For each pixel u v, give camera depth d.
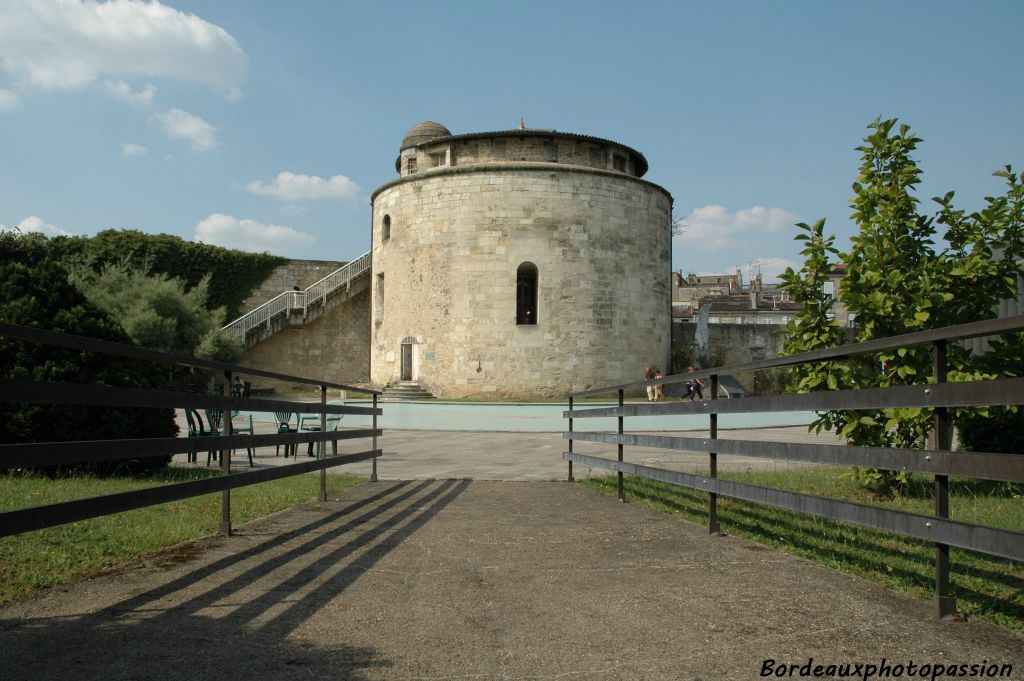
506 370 37.00
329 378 48.12
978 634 3.94
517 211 37.19
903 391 4.28
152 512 7.66
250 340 45.06
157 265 45.88
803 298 9.71
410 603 4.64
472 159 39.09
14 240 31.94
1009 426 10.32
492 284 37.22
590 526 7.29
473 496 9.71
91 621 4.18
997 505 8.39
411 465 14.60
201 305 42.38
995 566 5.46
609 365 38.00
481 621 4.29
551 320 37.09
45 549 5.81
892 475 9.27
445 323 37.91
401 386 38.72
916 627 4.05
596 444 18.98
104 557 5.71
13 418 10.70
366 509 8.50
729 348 47.72
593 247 37.84
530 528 7.20
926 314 8.64
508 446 18.39
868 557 5.75
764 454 5.81
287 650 3.79
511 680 3.44
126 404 4.39
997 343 9.10
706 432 21.47
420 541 6.56
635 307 39.09
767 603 4.54
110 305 37.00
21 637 3.90
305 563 5.65
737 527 7.14
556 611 4.47
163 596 4.68
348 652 3.78
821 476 11.23
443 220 38.22
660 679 3.45
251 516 7.89
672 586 4.98
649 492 9.92
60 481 10.02
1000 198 9.12
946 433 4.07
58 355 11.24
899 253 9.27
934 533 4.07
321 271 50.38
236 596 4.72
